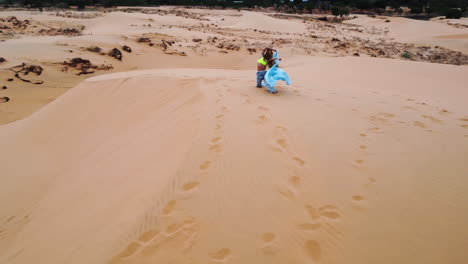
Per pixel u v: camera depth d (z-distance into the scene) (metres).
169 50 20.62
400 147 4.05
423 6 109.94
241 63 20.89
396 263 2.30
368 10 107.62
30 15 43.72
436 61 27.22
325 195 3.04
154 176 3.68
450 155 3.84
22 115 9.52
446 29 53.31
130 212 3.09
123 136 6.16
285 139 4.13
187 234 2.61
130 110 7.13
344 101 6.23
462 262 2.30
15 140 7.18
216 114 5.00
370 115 5.36
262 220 2.72
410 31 53.84
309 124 4.69
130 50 18.23
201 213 2.82
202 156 3.72
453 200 2.95
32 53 13.45
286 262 2.34
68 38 19.08
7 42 16.19
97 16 49.34
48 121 7.67
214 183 3.22
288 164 3.55
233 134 4.25
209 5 100.69
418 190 3.10
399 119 5.21
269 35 38.28
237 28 44.44
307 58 21.06
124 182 4.01
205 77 8.12
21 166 6.13
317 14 95.06
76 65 13.59
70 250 2.98
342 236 2.54
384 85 10.43
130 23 39.78
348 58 16.78
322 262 2.34
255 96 6.13
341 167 3.53
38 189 5.37
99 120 7.24
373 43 36.12
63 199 4.57
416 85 10.70
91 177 4.85
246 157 3.68
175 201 3.00
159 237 2.60
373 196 3.02
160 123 5.73
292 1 108.44
